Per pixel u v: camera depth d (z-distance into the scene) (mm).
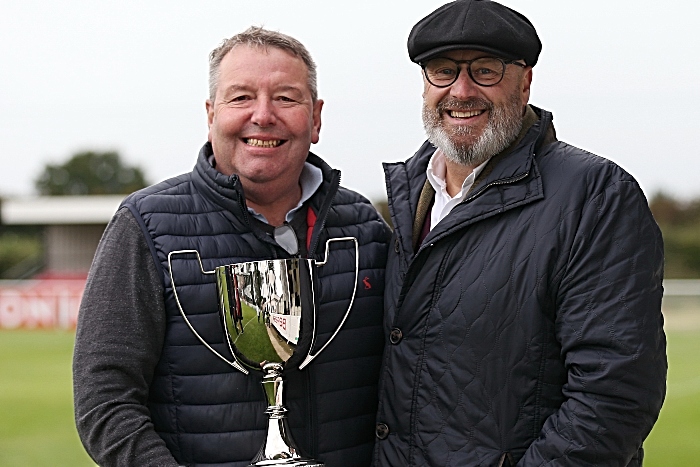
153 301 2148
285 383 2230
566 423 2010
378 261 2402
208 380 2170
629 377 1983
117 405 2076
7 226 33906
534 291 2072
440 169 2367
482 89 2205
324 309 2275
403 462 2180
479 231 2148
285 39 2275
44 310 14438
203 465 2166
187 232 2197
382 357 2330
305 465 2045
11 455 6648
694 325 11375
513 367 2086
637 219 2076
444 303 2146
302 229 2346
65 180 47656
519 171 2141
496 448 2088
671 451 6113
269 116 2201
